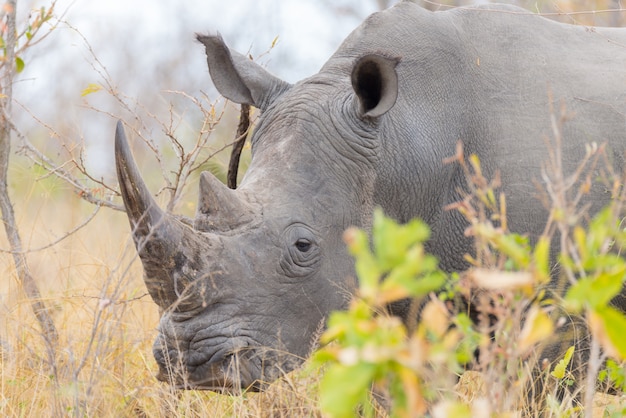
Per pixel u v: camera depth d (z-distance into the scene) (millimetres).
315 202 12070
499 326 8570
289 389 12367
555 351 12648
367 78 12328
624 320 6707
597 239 7180
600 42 14414
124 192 10797
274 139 12594
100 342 12109
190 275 11109
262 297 11594
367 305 6762
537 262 7195
